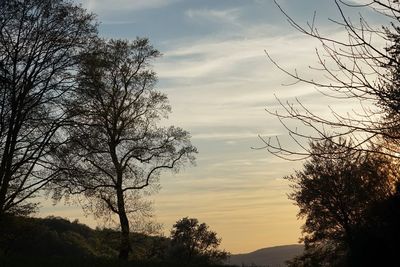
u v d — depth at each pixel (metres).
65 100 25.83
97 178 30.45
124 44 35.72
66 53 25.39
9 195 24.98
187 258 74.19
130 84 35.91
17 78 24.16
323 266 49.28
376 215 29.16
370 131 6.30
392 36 6.59
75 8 25.58
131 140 36.31
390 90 6.38
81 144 26.52
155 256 41.56
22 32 24.52
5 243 35.22
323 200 38.16
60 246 60.25
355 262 29.89
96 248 38.62
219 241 77.50
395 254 28.12
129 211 36.75
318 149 6.48
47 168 25.45
